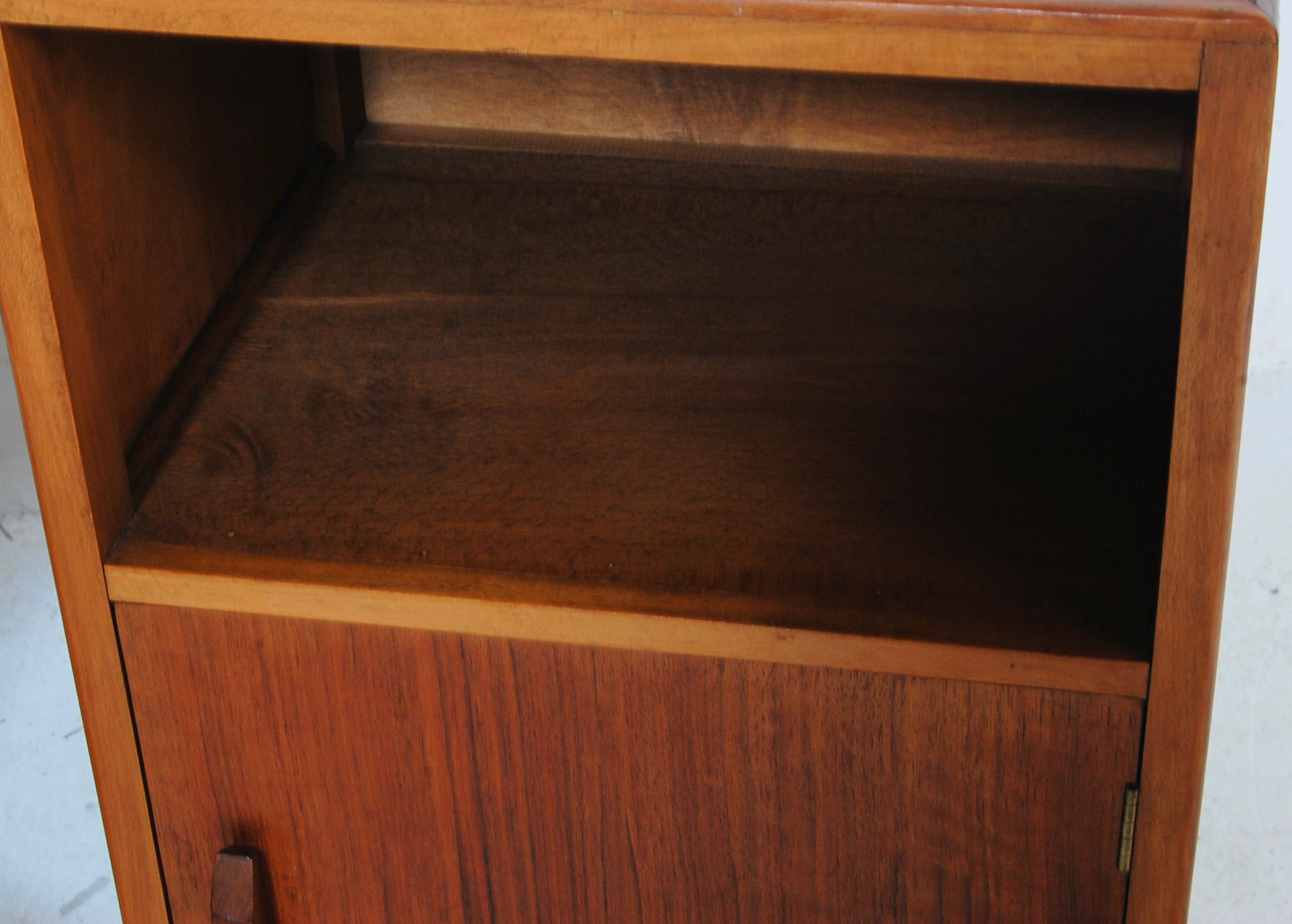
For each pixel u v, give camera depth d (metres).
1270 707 1.30
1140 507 0.58
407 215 0.76
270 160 0.74
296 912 0.67
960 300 0.68
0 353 1.51
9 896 1.06
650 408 0.63
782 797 0.58
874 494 0.59
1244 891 1.10
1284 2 0.93
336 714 0.61
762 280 0.70
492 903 0.65
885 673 0.54
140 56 0.60
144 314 0.62
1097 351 0.65
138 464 0.62
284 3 0.46
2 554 1.52
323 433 0.64
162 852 0.67
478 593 0.56
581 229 0.74
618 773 0.59
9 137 0.51
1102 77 0.42
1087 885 0.57
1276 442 1.74
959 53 0.43
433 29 0.46
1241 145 0.42
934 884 0.59
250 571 0.57
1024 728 0.54
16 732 1.25
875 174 0.78
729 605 0.55
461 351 0.67
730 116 0.80
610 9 0.44
